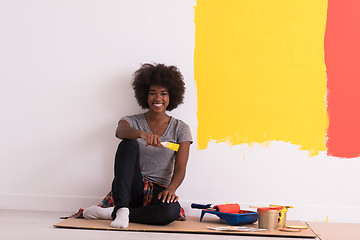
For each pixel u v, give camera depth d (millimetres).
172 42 2916
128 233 2018
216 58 2908
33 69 2936
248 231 2184
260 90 2898
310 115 2881
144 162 2580
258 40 2904
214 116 2898
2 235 1838
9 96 2936
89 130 2924
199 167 2893
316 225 2615
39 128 2932
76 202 2898
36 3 2938
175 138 2615
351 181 2863
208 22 2916
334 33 2891
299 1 2904
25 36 2939
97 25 2934
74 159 2918
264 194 2881
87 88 2928
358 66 2879
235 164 2889
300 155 2879
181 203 2881
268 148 2889
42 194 2910
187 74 2910
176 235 2023
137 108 2914
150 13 2926
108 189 2904
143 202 2434
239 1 2912
